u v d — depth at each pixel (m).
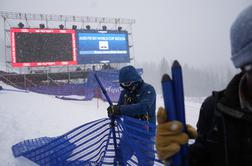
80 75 26.59
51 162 4.24
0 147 5.27
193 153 1.45
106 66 27.20
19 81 24.91
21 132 6.41
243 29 1.14
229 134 1.26
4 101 11.30
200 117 1.48
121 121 3.58
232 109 1.25
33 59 24.08
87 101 17.22
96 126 3.98
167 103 1.25
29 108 9.73
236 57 1.18
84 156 4.11
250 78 1.19
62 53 24.97
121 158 3.74
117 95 16.80
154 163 3.41
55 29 24.84
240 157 1.24
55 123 7.59
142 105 3.48
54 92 21.72
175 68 1.24
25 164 4.39
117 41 27.09
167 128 1.25
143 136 3.39
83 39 25.75
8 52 27.55
